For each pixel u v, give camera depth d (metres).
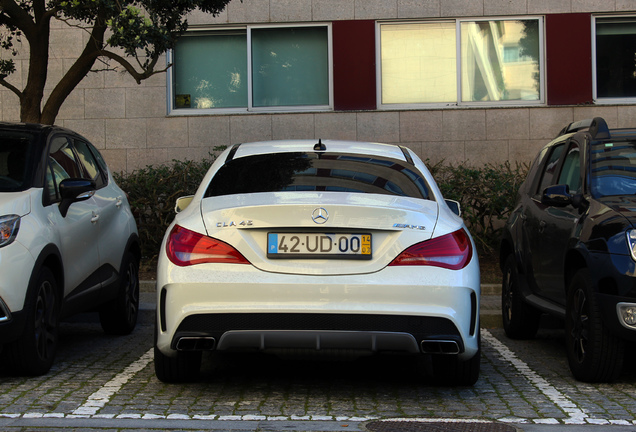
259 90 13.05
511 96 12.95
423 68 12.94
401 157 5.18
